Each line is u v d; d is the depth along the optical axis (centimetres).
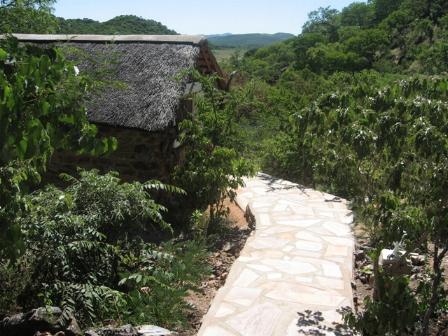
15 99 230
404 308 350
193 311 467
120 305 425
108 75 693
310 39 5416
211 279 564
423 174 355
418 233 370
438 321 443
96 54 878
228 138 802
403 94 371
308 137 428
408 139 344
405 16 5772
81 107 274
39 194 515
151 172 813
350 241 634
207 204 796
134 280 468
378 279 375
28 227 439
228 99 827
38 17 1808
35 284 434
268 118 1130
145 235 743
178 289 450
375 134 360
